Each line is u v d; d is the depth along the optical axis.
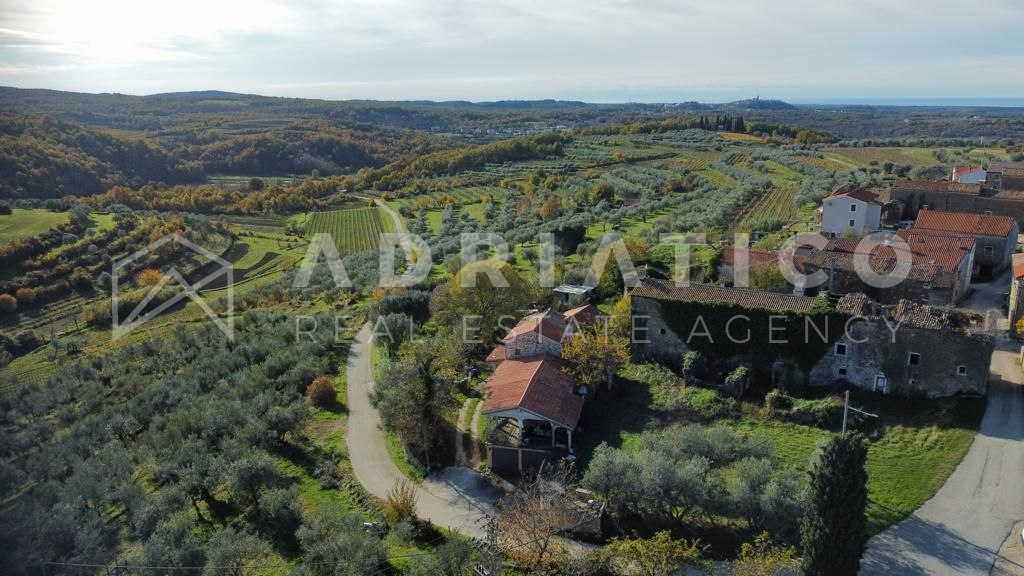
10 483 47.16
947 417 43.75
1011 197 82.06
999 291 64.44
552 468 43.03
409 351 63.25
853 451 28.95
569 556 34.88
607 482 38.59
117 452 48.66
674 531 36.72
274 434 51.19
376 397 57.28
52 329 90.12
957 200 83.56
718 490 36.78
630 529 37.28
